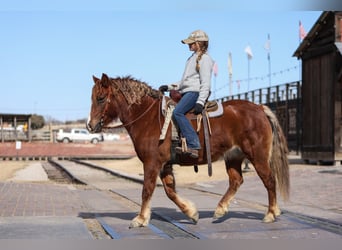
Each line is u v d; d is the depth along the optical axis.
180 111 9.42
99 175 29.28
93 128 9.80
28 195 15.89
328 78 26.12
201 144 9.66
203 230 9.32
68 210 12.34
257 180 20.16
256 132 9.87
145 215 9.62
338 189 16.14
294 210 11.87
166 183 9.98
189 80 9.60
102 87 9.82
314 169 23.11
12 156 58.69
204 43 9.73
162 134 9.41
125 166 36.94
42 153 59.94
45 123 161.50
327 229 9.42
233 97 49.50
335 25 24.97
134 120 9.77
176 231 9.35
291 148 39.62
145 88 9.88
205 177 24.42
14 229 9.41
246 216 11.06
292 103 39.47
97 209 12.63
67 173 32.66
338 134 25.61
